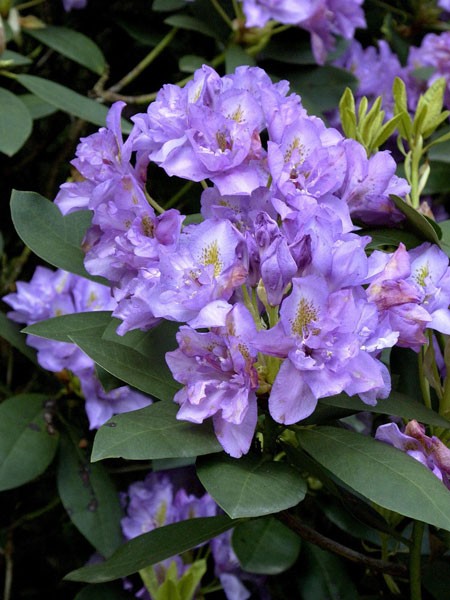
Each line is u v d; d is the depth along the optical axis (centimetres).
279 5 70
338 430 43
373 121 53
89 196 48
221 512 65
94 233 47
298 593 64
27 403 67
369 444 42
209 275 40
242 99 44
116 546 65
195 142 43
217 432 40
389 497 39
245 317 39
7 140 64
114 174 46
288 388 39
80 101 68
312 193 43
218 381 40
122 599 63
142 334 46
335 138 45
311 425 44
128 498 70
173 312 40
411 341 44
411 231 49
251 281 41
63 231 52
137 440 39
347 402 43
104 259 45
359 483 40
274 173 42
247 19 69
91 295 66
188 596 61
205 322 39
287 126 43
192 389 39
